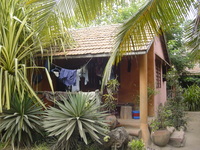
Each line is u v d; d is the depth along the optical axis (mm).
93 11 3404
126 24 3943
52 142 5465
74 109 4992
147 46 5609
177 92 9383
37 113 5590
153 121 6527
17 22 5863
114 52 4094
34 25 3582
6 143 5395
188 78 16406
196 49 5488
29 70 6977
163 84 11914
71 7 3262
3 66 5570
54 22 3436
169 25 4121
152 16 3922
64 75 6504
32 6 3379
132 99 8000
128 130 6184
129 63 8062
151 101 8008
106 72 3797
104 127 5387
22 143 5547
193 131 8539
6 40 5422
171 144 6457
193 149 6191
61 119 4914
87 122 4957
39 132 5469
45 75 8461
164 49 10711
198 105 14344
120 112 7707
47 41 5949
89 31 9352
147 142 6215
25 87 5613
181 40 14500
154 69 8266
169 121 7418
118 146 5168
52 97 6105
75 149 5164
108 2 3584
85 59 7602
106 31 8898
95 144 5344
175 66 14281
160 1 3760
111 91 6312
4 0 5656
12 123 5277
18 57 5684
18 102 5387
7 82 5090
